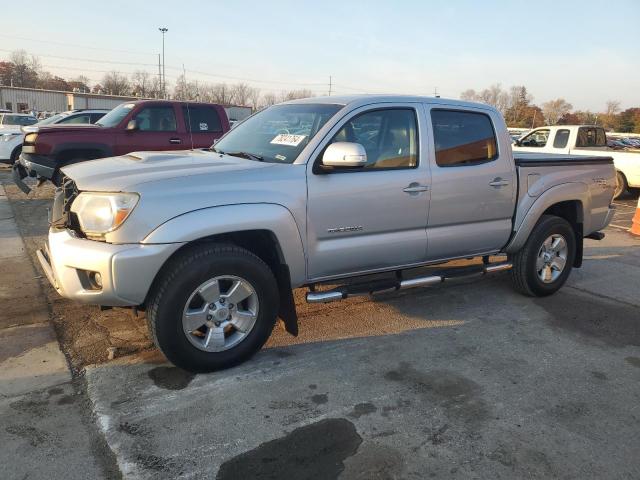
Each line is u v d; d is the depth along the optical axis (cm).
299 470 270
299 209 367
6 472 259
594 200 564
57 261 332
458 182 447
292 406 328
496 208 480
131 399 327
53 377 350
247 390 344
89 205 330
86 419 306
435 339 436
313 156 378
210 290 345
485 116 474
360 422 313
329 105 420
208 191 338
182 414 314
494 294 553
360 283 421
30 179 1071
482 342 434
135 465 268
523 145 1366
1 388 333
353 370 377
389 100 420
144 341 406
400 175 413
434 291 556
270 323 376
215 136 1045
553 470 277
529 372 385
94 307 468
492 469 276
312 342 421
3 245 674
